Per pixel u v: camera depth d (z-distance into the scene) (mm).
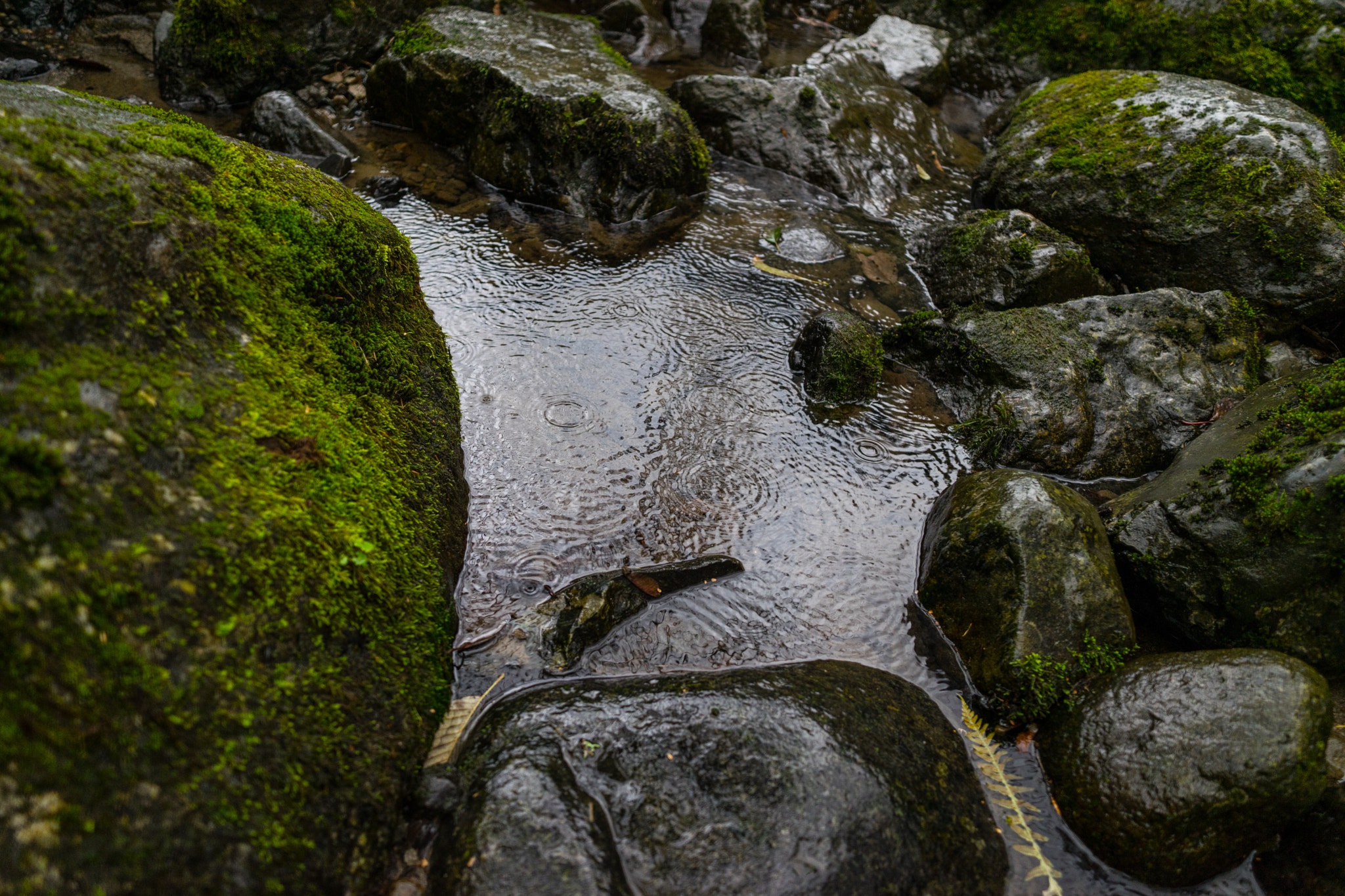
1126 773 2617
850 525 3756
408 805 2377
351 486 2584
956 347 4516
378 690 2373
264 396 2438
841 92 6809
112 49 6898
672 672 3016
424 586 2795
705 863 2252
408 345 3402
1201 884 2561
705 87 6699
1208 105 5262
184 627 1893
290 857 1928
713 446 4070
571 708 2664
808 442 4172
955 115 7938
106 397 1945
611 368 4473
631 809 2377
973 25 8398
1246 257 4793
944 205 6328
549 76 5969
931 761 2682
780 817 2346
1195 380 4375
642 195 5762
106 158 2234
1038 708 2930
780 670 2965
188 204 2430
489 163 5938
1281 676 2617
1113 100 5719
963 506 3494
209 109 6555
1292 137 4887
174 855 1710
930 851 2404
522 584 3266
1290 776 2467
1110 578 3207
